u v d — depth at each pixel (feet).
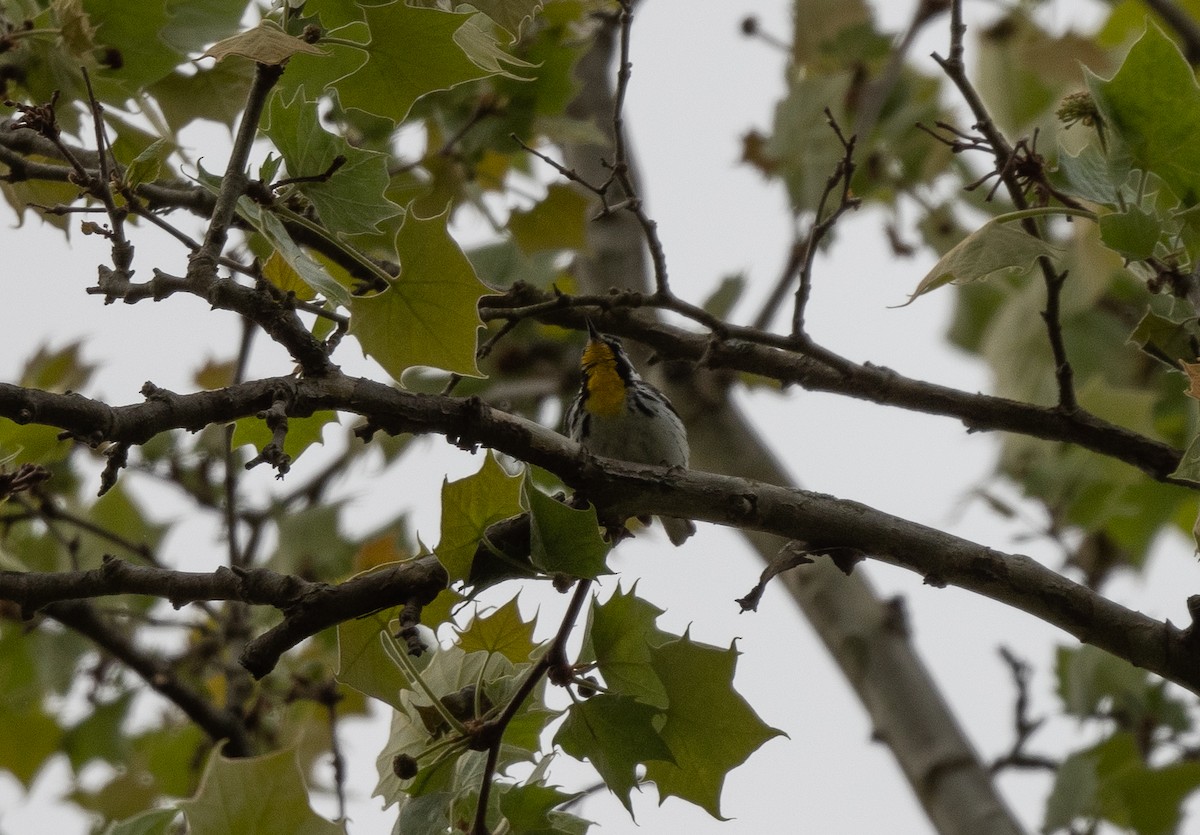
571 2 37.52
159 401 20.63
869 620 45.73
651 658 21.18
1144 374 57.26
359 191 22.04
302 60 23.40
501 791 22.54
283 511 51.65
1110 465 48.91
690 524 41.86
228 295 21.40
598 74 53.36
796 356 31.96
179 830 28.73
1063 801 42.32
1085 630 23.75
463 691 22.85
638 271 49.78
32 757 49.98
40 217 30.86
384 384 22.99
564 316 32.89
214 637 44.50
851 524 24.02
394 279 22.06
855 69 50.78
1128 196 26.58
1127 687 46.55
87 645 49.14
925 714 43.93
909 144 50.26
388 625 23.18
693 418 48.42
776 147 49.90
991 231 25.08
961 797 42.14
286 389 21.66
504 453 23.72
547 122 38.70
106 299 21.21
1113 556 53.83
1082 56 50.65
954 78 28.04
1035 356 56.08
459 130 37.76
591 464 24.06
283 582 22.70
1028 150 27.17
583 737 21.35
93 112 21.33
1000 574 23.85
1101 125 26.99
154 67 28.84
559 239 40.65
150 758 50.52
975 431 31.14
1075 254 54.54
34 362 45.42
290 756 21.80
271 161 21.94
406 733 23.77
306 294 25.41
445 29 22.89
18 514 39.14
